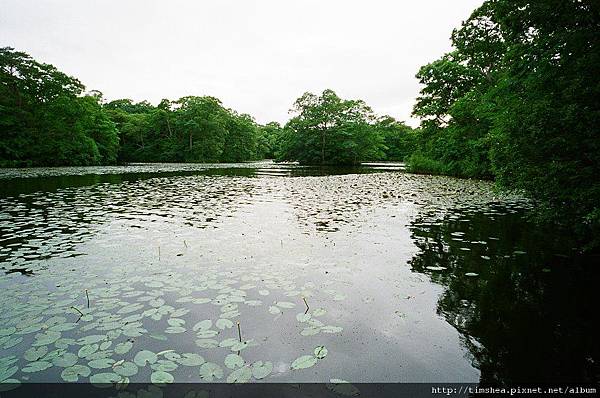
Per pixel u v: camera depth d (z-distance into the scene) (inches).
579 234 228.5
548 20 201.5
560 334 113.7
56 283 155.9
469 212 351.9
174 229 272.1
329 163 1926.7
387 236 251.0
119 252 206.8
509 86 244.1
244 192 534.3
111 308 129.6
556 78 197.9
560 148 184.9
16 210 349.4
